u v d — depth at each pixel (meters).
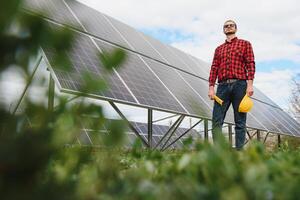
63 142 0.91
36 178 0.78
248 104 7.21
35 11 0.79
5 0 0.71
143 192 1.05
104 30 11.74
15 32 0.76
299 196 1.13
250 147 1.82
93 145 1.00
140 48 12.99
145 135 15.02
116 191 1.07
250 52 7.46
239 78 7.43
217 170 1.25
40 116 0.87
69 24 0.83
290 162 1.79
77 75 0.89
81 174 1.31
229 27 7.54
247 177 1.17
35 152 0.75
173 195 1.07
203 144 1.50
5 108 0.79
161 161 2.16
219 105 7.59
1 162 0.70
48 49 0.82
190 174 1.33
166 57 14.64
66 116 0.91
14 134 0.78
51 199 0.76
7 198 0.71
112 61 0.87
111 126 0.93
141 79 9.96
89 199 0.94
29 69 0.79
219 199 1.01
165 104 9.34
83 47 8.84
